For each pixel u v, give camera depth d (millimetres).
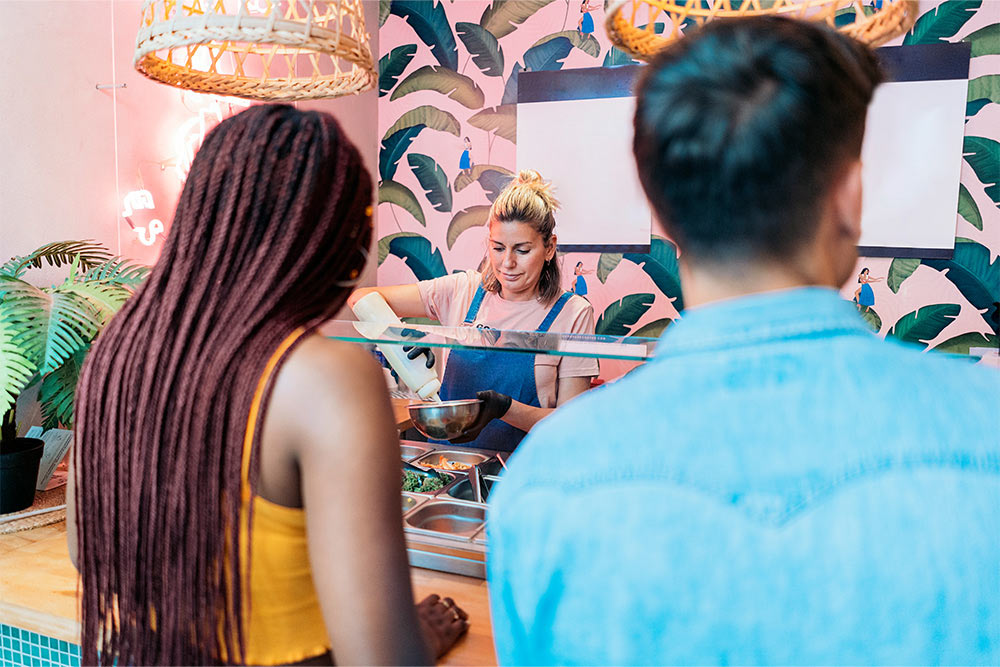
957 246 2959
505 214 2203
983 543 405
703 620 417
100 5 1956
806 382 438
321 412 671
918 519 406
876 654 402
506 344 1270
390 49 3648
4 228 1707
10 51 1704
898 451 417
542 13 3369
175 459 699
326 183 739
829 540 408
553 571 447
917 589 400
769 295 464
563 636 445
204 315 709
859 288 3100
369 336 1371
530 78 3416
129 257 2088
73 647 1150
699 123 452
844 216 473
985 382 448
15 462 1407
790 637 409
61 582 1178
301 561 722
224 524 694
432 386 1458
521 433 1848
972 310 2963
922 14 2898
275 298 708
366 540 671
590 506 442
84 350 1505
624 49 1281
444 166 3607
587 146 3361
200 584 700
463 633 1047
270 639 724
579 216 3420
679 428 443
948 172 2932
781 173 440
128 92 2061
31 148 1770
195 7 1186
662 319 3361
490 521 493
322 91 1461
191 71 1385
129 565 729
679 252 507
